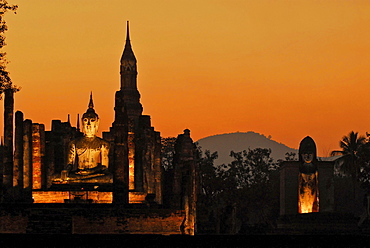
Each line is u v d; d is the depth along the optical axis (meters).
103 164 99.75
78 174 96.75
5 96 93.56
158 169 108.69
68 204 82.50
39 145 99.69
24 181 97.50
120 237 64.81
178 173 107.12
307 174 167.38
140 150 102.00
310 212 159.75
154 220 81.94
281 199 188.62
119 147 90.19
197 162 124.00
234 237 66.00
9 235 65.12
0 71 96.12
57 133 103.94
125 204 85.56
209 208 130.12
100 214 79.81
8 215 77.69
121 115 90.75
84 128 100.19
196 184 118.25
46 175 101.50
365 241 65.44
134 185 100.44
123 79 120.06
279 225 154.62
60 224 77.88
